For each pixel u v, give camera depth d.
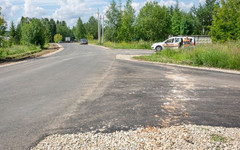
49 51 29.86
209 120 3.95
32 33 34.91
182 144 2.87
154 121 3.90
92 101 5.28
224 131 3.36
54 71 10.62
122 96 5.72
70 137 3.23
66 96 5.79
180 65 12.88
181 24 45.50
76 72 10.20
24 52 26.00
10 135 3.42
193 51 14.94
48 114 4.39
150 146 2.84
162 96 5.70
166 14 40.72
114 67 11.95
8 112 4.57
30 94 6.08
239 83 7.46
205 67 11.96
